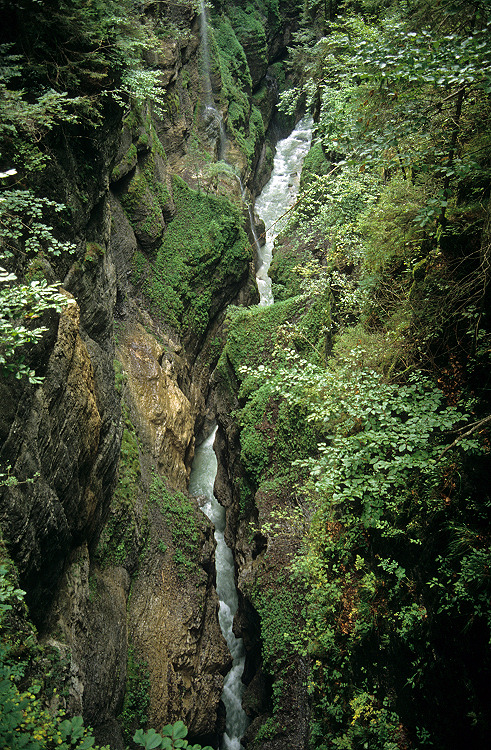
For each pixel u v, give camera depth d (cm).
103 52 761
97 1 718
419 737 578
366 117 542
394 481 514
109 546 908
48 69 682
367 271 870
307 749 797
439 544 566
